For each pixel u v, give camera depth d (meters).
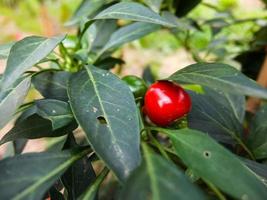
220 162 0.12
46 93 0.16
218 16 0.35
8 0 0.88
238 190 0.11
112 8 0.15
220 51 0.35
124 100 0.13
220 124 0.18
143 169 0.10
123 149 0.12
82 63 0.18
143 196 0.09
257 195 0.10
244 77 0.13
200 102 0.18
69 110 0.14
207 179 0.11
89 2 0.23
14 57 0.13
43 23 0.69
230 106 0.19
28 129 0.15
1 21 0.85
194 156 0.12
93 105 0.13
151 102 0.15
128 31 0.22
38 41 0.13
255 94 0.12
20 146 0.20
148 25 0.22
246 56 0.31
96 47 0.23
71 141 0.16
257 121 0.18
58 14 0.71
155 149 0.14
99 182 0.12
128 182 0.10
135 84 0.17
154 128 0.13
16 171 0.11
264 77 0.25
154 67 0.71
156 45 0.79
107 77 0.14
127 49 0.76
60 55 0.19
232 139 0.17
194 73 0.14
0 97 0.14
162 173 0.10
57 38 0.14
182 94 0.15
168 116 0.15
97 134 0.12
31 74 0.15
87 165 0.15
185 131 0.13
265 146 0.17
